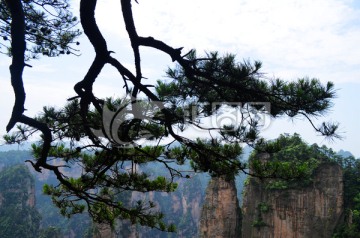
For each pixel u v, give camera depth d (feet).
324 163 179.22
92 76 12.76
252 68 13.30
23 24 11.50
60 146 21.13
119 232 259.60
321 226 172.96
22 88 11.78
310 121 14.40
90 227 282.97
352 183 179.42
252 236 183.93
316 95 13.57
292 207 179.01
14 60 11.57
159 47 12.83
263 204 184.34
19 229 319.88
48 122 15.58
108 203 20.22
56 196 25.39
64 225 453.17
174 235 468.75
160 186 24.09
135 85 13.35
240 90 14.08
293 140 192.34
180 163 20.99
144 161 20.80
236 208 187.83
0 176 348.79
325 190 175.83
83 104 13.66
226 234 184.96
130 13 12.19
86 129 14.37
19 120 12.10
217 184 191.01
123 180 22.39
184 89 15.34
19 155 530.27
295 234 176.14
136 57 13.00
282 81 14.11
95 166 20.56
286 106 14.49
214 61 13.38
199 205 494.59
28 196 349.41
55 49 27.91
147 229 440.86
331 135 14.20
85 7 11.12
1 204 330.13
